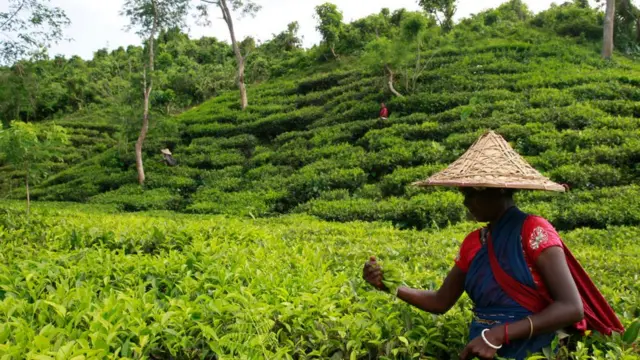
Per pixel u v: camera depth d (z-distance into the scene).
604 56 27.41
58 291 3.88
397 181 17.53
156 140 27.89
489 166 3.49
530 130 18.72
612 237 11.09
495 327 3.14
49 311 3.67
